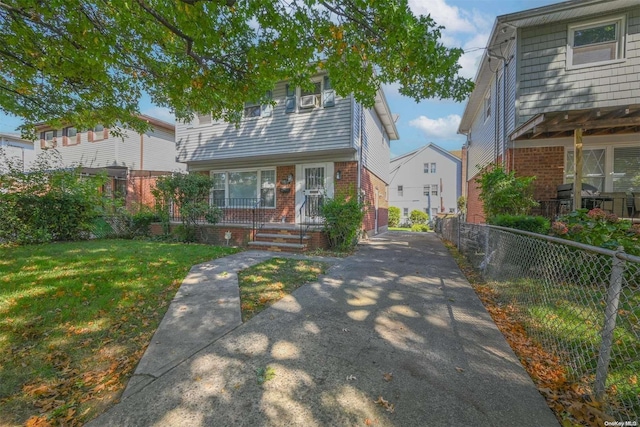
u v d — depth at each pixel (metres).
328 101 9.54
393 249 8.77
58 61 4.79
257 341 2.86
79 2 3.94
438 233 15.73
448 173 29.27
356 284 4.82
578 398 2.04
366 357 2.57
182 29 3.75
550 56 7.50
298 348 2.72
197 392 2.09
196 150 11.52
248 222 10.45
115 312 3.52
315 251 7.91
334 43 4.15
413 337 2.95
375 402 1.99
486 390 2.12
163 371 2.35
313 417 1.85
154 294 4.18
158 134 16.72
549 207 7.73
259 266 6.01
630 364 2.27
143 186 15.00
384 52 4.12
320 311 3.63
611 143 7.64
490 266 5.11
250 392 2.09
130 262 5.91
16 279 4.60
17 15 4.39
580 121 6.14
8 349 2.67
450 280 5.12
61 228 9.06
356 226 8.52
